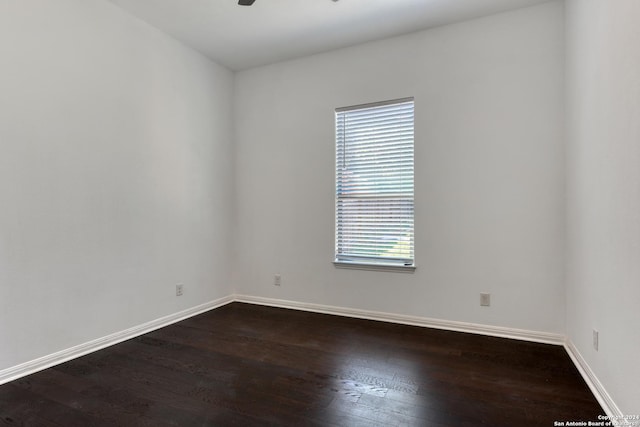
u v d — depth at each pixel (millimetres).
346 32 3244
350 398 1977
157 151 3205
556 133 2754
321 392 2045
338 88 3578
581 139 2260
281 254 3908
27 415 1819
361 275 3494
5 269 2172
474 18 2998
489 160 2965
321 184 3684
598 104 1937
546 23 2770
